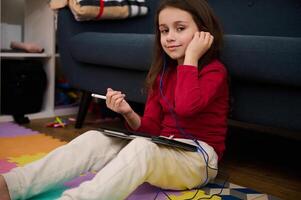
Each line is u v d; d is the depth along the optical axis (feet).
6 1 7.64
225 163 4.60
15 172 2.94
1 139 5.25
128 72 5.09
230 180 3.95
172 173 3.17
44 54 6.87
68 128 6.16
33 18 7.35
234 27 5.80
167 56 3.82
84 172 3.27
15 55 6.45
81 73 5.98
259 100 3.73
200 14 3.51
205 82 3.34
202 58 3.48
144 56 4.44
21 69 6.51
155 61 3.87
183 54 3.51
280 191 3.67
